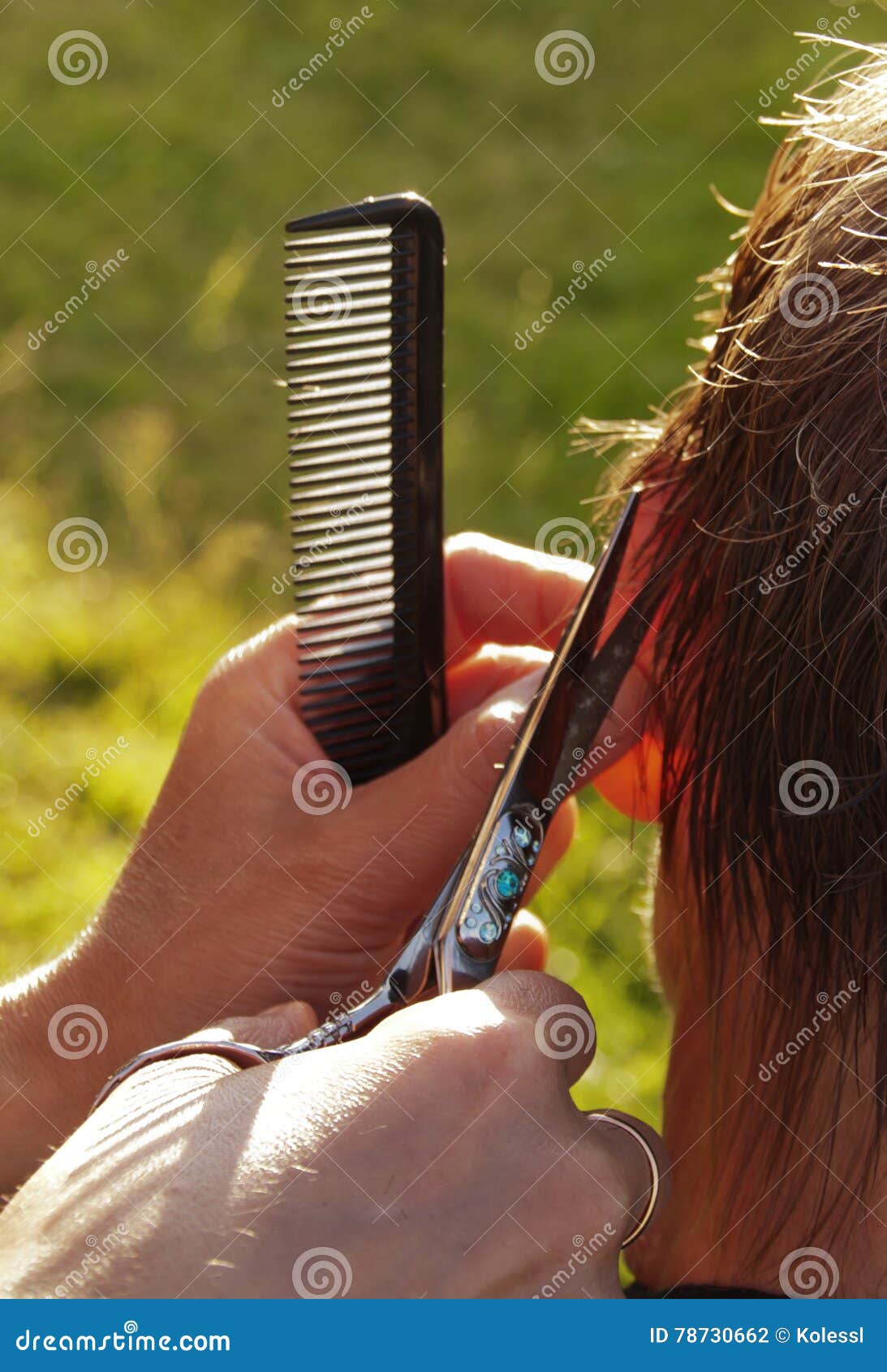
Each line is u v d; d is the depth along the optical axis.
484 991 0.65
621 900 2.12
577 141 4.46
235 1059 0.69
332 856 0.88
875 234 0.60
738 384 0.66
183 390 3.31
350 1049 0.63
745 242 0.71
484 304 3.66
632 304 3.70
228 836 0.90
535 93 4.64
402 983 0.72
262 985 0.91
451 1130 0.60
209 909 0.90
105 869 2.22
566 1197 0.60
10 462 3.03
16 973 1.20
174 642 2.67
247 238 3.89
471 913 0.71
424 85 4.75
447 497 2.96
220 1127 0.60
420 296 0.83
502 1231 0.59
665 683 0.72
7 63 4.58
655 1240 0.78
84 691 2.58
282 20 5.05
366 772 0.93
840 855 0.63
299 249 0.85
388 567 0.90
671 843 0.74
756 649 0.64
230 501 3.00
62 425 3.16
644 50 4.91
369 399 0.87
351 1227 0.58
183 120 4.38
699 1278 0.73
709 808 0.68
